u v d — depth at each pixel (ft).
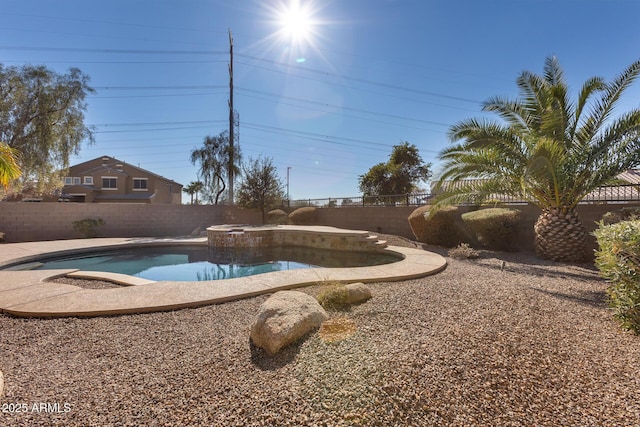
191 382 7.68
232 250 37.22
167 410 6.58
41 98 45.73
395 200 47.47
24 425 6.19
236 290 15.89
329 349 8.81
